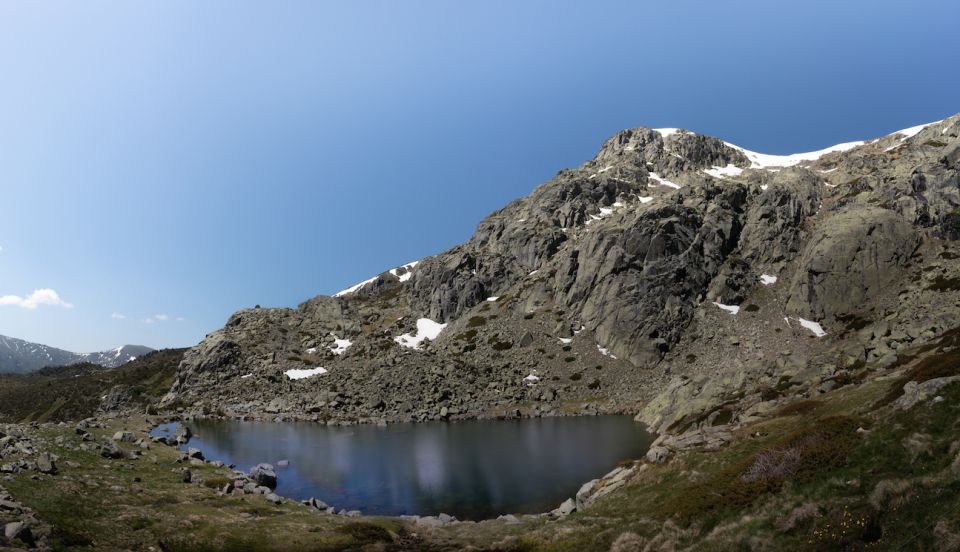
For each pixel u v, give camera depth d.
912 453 20.98
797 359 80.94
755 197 166.38
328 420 107.94
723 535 22.39
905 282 113.12
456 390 117.81
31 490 31.19
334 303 185.88
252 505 40.72
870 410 32.97
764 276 140.50
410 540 35.84
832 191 165.62
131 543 28.22
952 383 24.19
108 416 119.00
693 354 120.88
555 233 179.38
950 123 164.62
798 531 20.14
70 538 26.28
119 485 37.69
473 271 179.25
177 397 137.38
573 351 132.38
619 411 104.62
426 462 66.06
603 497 38.66
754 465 28.27
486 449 73.12
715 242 147.38
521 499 49.41
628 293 135.75
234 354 150.62
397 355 139.25
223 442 82.44
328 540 33.94
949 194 124.81
